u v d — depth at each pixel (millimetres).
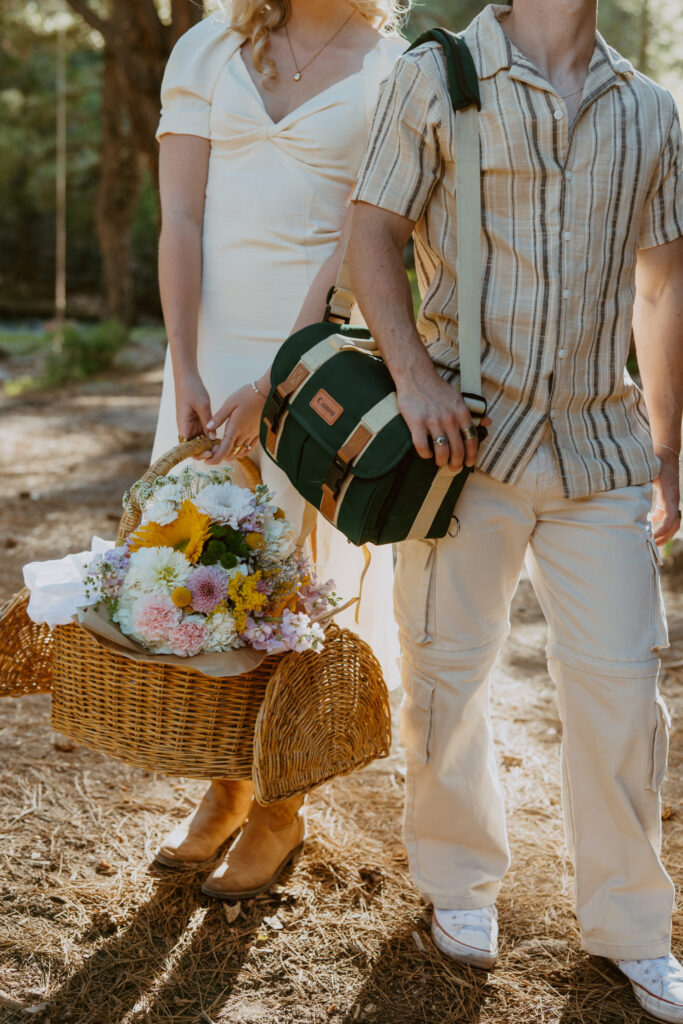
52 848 2609
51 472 7945
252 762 2086
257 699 2105
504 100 1902
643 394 2301
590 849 2154
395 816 2857
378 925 2363
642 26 7953
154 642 2010
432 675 2166
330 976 2195
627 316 2051
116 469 8117
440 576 2113
